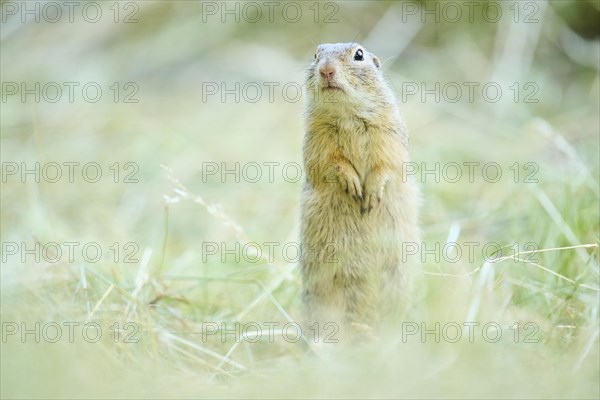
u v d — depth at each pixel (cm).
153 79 2028
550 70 1920
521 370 751
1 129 1838
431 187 1495
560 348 841
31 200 1470
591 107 1747
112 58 2064
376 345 878
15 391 714
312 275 999
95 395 739
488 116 1781
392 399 717
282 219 1490
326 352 891
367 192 972
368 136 990
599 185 1259
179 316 1039
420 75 1928
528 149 1595
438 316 877
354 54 998
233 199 1583
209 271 1266
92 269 1114
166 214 1115
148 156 1731
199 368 932
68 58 2064
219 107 1914
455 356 774
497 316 908
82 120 1859
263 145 1767
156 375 833
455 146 1667
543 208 1216
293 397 742
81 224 1504
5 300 991
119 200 1598
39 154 1522
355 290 994
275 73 1953
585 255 1046
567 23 1955
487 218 1324
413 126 1755
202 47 2088
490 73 1888
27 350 777
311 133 1002
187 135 1800
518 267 1055
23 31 2123
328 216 988
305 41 2050
